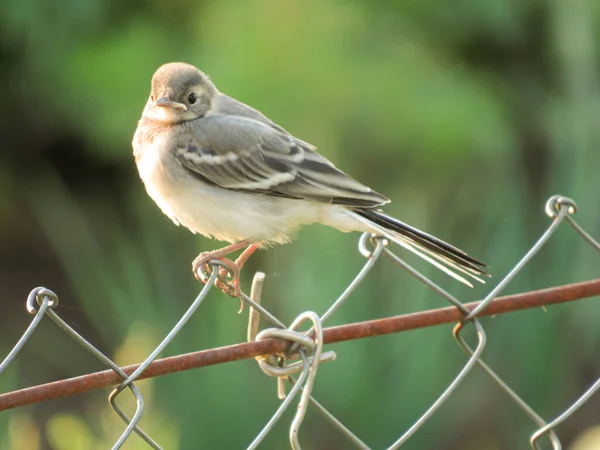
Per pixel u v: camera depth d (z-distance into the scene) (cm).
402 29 1417
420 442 1091
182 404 1029
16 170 1532
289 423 1046
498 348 1141
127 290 1258
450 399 1110
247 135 755
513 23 1449
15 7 1387
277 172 748
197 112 774
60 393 464
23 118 1482
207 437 1022
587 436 1203
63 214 1495
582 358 1220
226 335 1098
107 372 475
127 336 1161
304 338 521
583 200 1316
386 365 1078
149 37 1397
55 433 1058
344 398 1055
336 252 1130
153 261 1251
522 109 1474
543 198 1391
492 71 1483
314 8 1370
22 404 457
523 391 1151
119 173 1522
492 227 1255
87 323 1359
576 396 1227
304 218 753
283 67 1345
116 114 1393
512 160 1392
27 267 1511
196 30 1397
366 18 1398
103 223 1505
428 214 1330
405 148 1372
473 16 1436
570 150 1372
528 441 1151
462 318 580
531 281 1239
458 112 1372
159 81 778
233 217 746
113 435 1012
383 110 1356
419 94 1376
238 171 747
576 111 1384
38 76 1419
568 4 1416
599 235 1292
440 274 1131
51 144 1525
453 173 1374
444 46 1454
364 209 743
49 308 459
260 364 525
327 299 1107
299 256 1136
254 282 541
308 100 1345
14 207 1525
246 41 1355
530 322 1151
